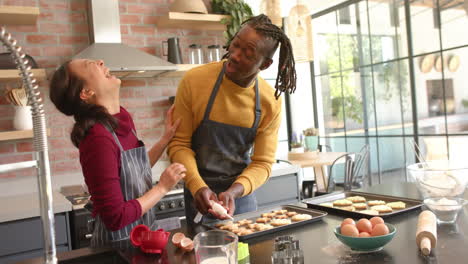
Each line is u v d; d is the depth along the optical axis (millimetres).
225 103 1715
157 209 2645
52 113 3051
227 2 3430
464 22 3566
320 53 5070
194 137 1797
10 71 2617
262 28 1521
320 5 4812
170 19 3217
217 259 849
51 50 3076
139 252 1114
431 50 3867
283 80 1693
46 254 961
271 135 1870
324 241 1133
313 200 1615
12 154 2895
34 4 3016
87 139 1271
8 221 2189
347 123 4816
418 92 4016
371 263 942
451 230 1138
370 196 1630
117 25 3139
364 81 4547
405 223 1253
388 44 4242
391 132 4324
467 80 3605
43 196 948
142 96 3396
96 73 1352
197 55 3322
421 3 3896
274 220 1364
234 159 1831
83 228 2367
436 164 1393
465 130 3670
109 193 1247
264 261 1006
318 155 4137
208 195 1524
